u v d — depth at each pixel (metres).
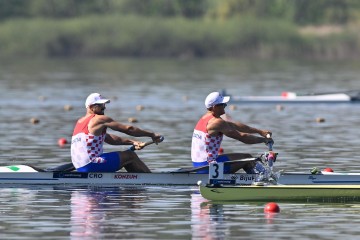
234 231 65.38
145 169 85.38
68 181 84.25
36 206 74.44
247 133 85.06
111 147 114.50
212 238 63.16
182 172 84.25
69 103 180.00
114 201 76.75
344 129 134.88
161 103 180.12
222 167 77.75
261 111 166.12
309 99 179.88
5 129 133.12
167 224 67.62
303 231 65.44
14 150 109.75
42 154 106.50
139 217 70.12
